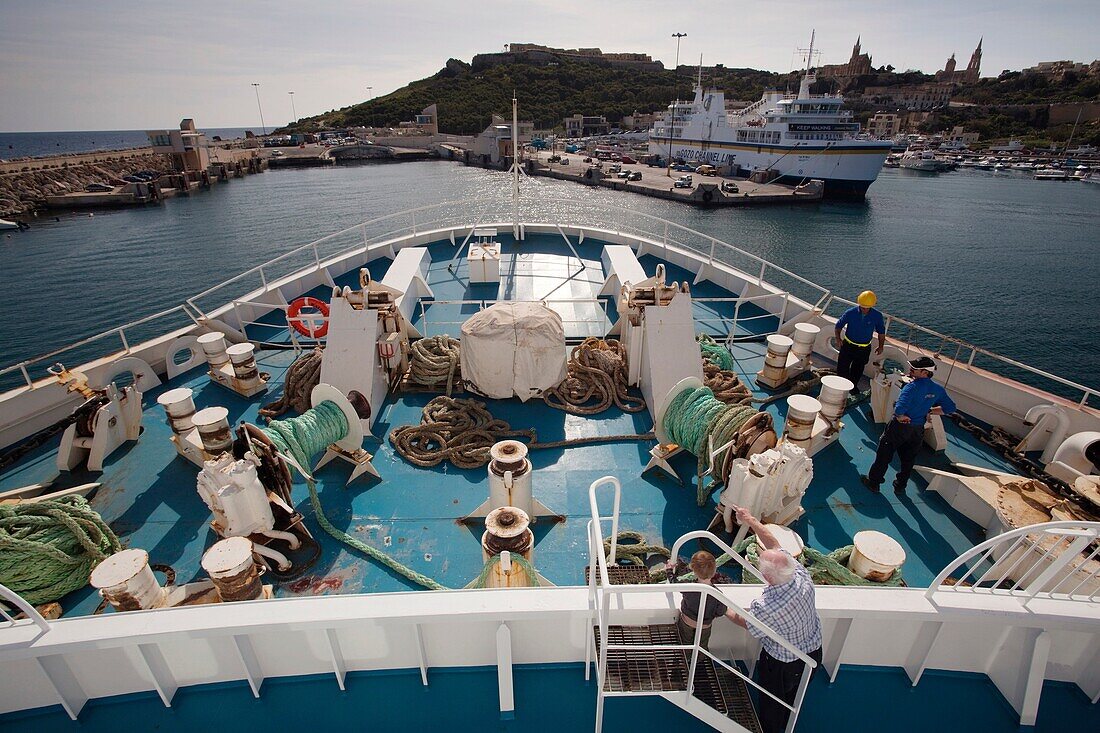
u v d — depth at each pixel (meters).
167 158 89.69
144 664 3.14
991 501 4.99
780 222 52.50
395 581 4.52
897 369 6.97
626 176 71.81
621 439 6.32
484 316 7.02
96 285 32.94
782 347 7.16
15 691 3.07
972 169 109.25
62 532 4.43
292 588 4.46
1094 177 91.12
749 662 3.45
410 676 3.39
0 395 6.32
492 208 53.03
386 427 6.52
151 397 7.20
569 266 11.23
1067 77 180.12
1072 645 3.33
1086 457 5.48
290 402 6.84
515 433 6.32
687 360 6.58
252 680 3.24
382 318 6.95
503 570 3.64
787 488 4.73
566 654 3.41
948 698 3.35
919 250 44.19
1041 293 34.50
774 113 65.94
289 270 35.06
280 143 133.75
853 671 3.47
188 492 5.55
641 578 3.65
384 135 133.62
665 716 3.24
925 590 3.27
